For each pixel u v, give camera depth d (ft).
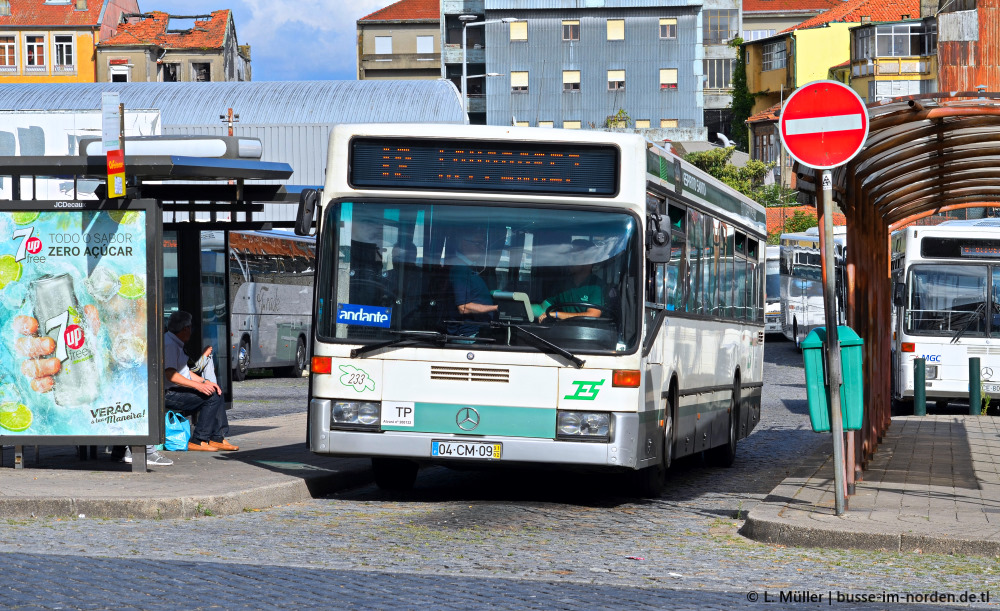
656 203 44.98
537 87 378.73
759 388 70.64
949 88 95.81
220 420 55.93
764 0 441.27
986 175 58.90
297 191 53.16
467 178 42.96
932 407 108.47
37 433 45.96
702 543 36.96
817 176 40.86
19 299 45.88
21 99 179.22
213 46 375.25
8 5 370.73
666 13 375.04
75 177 48.14
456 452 42.11
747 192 325.01
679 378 48.62
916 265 95.61
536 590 28.58
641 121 376.68
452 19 391.45
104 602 25.72
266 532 36.58
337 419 42.73
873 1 369.30
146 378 45.70
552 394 41.91
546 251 42.52
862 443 52.26
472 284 42.57
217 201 54.03
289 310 136.67
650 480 47.16
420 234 42.96
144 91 182.80
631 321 42.19
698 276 52.42
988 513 40.04
